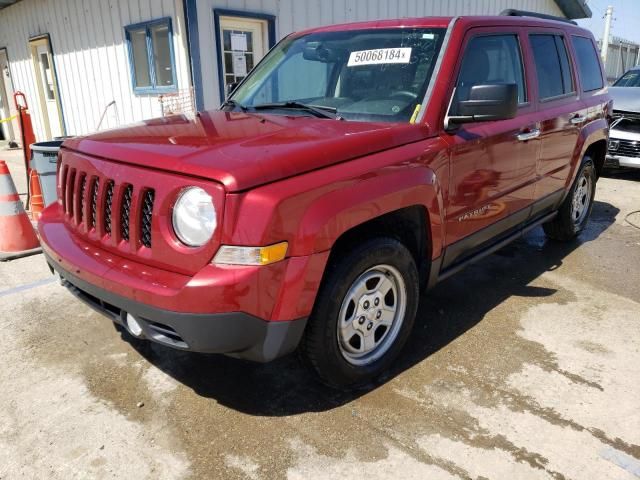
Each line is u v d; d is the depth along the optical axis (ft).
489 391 9.57
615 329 11.84
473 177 10.78
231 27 25.44
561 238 17.51
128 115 30.22
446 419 8.82
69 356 10.67
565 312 12.66
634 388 9.66
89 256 8.68
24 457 8.00
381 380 9.93
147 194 7.89
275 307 7.59
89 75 32.71
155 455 8.05
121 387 9.68
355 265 8.55
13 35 41.47
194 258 7.38
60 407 9.12
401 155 9.04
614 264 15.87
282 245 7.38
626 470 7.73
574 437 8.40
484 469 7.76
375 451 8.12
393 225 9.73
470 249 11.70
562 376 10.02
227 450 8.16
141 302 7.62
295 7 27.32
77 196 9.32
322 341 8.51
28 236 16.56
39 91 40.16
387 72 10.73
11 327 11.80
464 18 11.04
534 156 13.01
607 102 17.60
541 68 13.60
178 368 10.27
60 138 19.01
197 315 7.25
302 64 12.16
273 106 11.34
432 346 11.12
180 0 23.70
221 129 9.36
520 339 11.40
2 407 9.11
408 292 9.89
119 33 28.73
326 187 7.86
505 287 14.12
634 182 27.07
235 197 7.12
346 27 12.25
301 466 7.83
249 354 7.90
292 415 8.94
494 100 9.38
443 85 10.07
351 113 10.41
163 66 26.68
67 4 32.60
